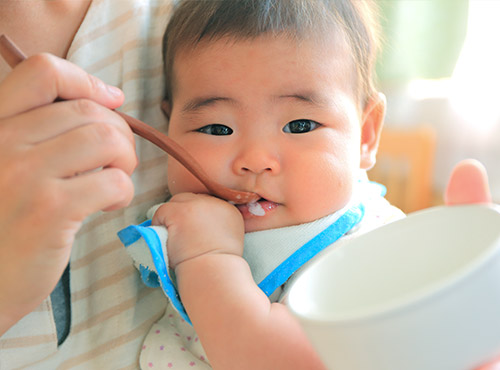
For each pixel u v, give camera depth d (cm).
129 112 73
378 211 77
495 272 27
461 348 26
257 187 65
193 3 76
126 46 73
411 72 211
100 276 65
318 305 33
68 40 69
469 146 204
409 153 166
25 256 40
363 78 80
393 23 204
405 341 26
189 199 63
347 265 36
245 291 52
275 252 65
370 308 26
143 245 57
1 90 40
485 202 39
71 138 38
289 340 47
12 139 39
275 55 67
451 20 201
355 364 27
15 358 57
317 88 68
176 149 52
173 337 67
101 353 63
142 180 73
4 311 45
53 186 38
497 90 197
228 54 68
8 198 38
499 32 194
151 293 70
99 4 71
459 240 35
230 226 60
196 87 70
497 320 27
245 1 72
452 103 206
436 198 210
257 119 66
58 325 63
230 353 49
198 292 53
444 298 25
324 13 73
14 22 63
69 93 42
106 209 44
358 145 73
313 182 65
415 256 37
